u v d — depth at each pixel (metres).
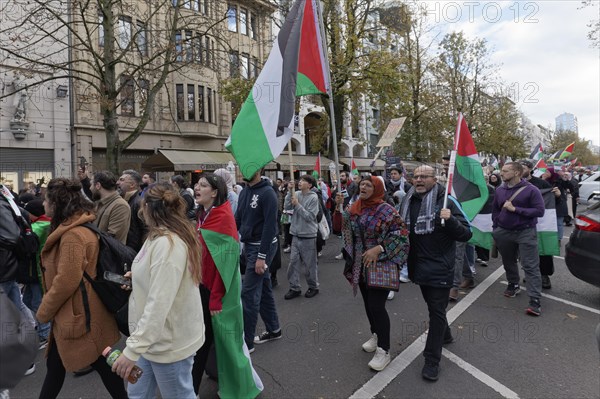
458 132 3.48
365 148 32.44
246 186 3.97
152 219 2.14
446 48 25.03
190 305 2.14
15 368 1.08
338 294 5.54
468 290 5.64
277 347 3.78
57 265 2.40
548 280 5.60
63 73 16.31
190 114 20.83
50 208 2.44
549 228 5.35
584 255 4.79
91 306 2.39
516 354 3.52
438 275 3.16
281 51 4.12
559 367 3.26
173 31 10.61
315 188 6.86
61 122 16.70
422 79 23.20
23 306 3.77
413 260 3.37
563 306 4.82
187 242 2.12
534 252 4.56
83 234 2.40
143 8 15.11
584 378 3.07
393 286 3.19
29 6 12.75
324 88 4.35
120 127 18.17
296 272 5.43
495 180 7.06
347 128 29.03
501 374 3.17
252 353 3.65
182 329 2.10
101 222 3.59
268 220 3.59
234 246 2.76
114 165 9.86
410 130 23.08
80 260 2.33
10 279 3.45
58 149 16.66
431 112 24.05
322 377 3.19
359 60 15.19
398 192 7.73
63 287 2.29
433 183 3.38
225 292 2.74
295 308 4.96
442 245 3.21
